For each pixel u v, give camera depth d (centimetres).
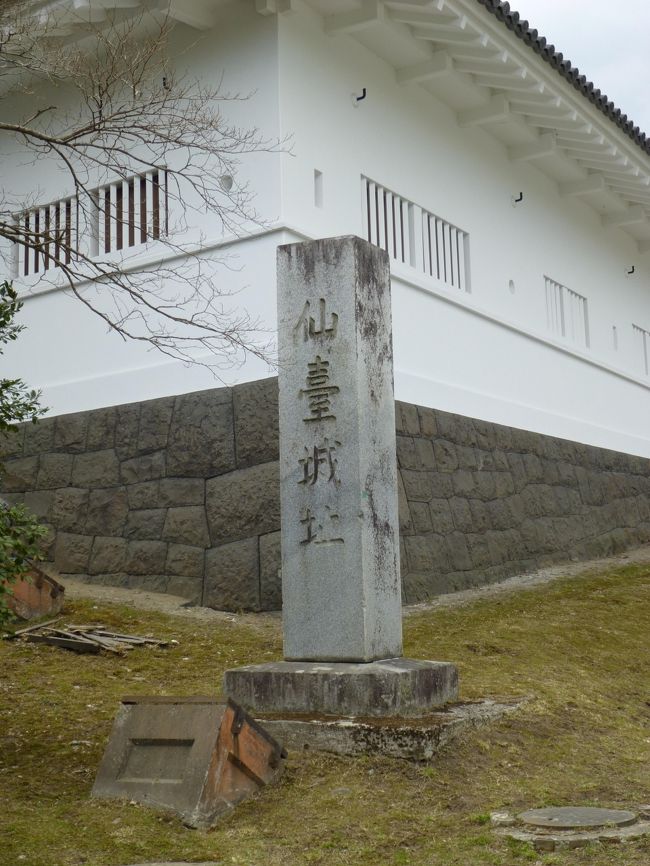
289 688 638
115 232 1098
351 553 658
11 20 884
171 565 1009
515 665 825
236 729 542
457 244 1255
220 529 984
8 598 877
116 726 558
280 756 575
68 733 639
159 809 521
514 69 1162
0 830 484
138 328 1072
